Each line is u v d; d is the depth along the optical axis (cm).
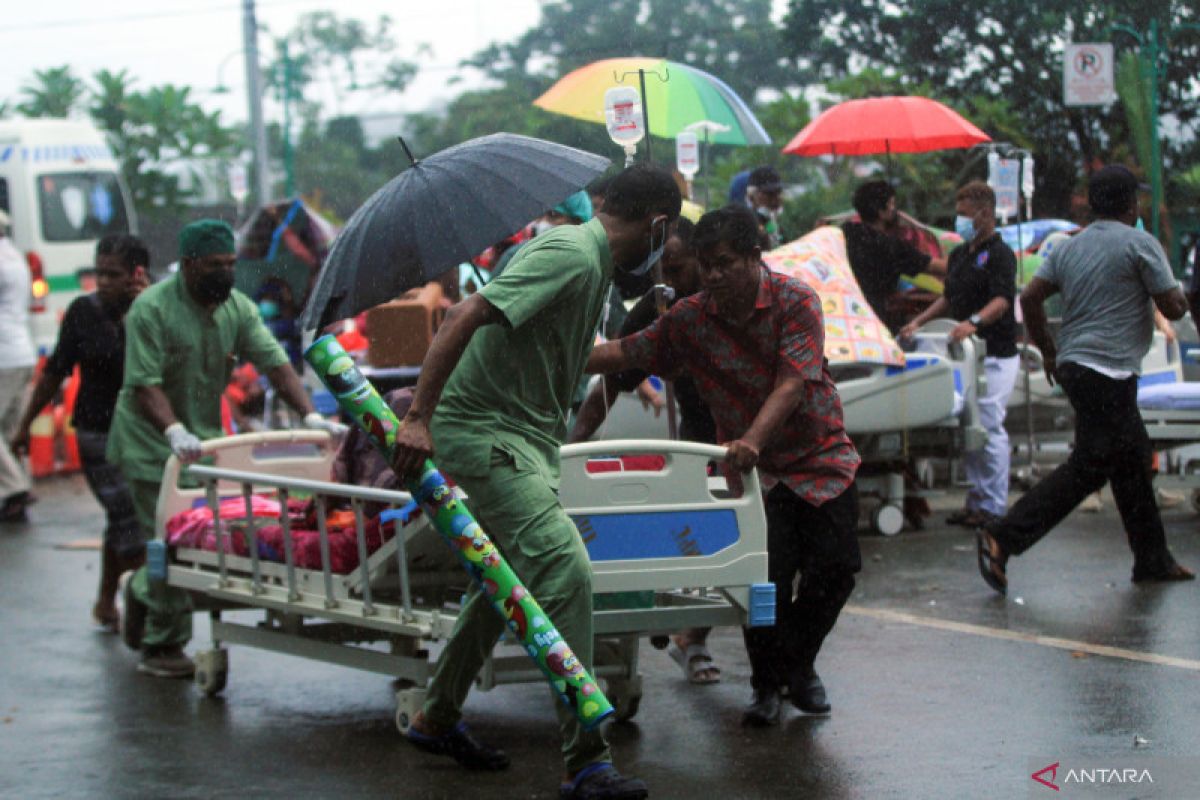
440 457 462
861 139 991
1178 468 1020
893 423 877
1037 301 748
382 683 638
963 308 918
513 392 461
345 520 564
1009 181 1022
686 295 573
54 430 1402
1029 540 732
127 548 746
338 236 466
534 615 432
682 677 625
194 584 609
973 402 915
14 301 1200
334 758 527
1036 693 565
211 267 640
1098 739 507
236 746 547
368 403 432
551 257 441
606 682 549
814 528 527
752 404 515
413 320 1108
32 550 1005
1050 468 1134
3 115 3322
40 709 609
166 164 3328
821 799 461
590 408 572
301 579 558
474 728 560
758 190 956
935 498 1072
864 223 966
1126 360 727
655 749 521
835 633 675
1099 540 877
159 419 637
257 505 613
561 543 455
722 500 511
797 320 503
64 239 1855
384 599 554
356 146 3844
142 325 642
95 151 1916
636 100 621
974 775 476
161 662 658
